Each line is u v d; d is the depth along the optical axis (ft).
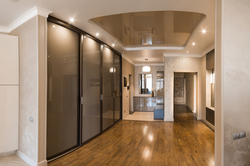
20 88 10.23
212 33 12.78
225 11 6.51
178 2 8.21
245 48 6.75
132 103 29.71
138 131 16.38
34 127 8.87
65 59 10.77
